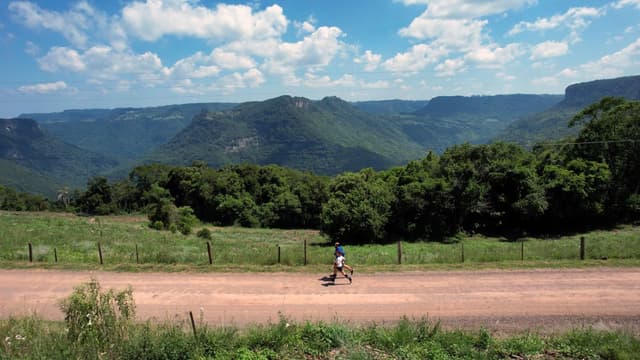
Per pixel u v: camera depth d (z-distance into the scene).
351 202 40.03
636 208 41.75
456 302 14.05
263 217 80.38
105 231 35.34
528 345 10.15
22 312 13.53
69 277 17.20
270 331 10.35
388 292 15.07
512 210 43.25
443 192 41.59
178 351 8.80
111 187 108.25
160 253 20.31
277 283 16.22
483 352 9.78
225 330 10.48
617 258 19.00
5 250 21.70
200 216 92.81
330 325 10.96
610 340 10.31
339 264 16.52
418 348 9.72
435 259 19.69
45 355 8.35
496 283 15.92
